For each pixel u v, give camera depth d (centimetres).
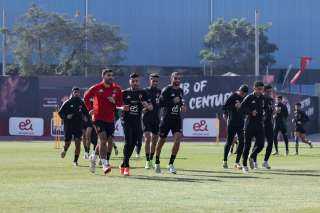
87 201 2642
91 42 17488
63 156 5112
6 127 10169
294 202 2645
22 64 17025
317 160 5441
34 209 2422
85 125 5244
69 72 17212
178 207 2489
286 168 4469
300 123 6825
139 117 3825
